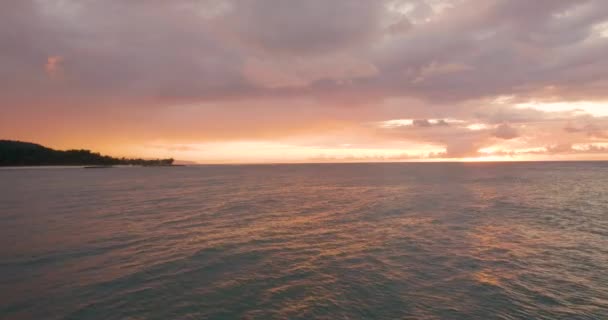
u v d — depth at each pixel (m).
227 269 13.62
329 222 23.66
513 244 17.12
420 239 18.31
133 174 129.38
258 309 10.15
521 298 10.78
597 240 17.88
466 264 14.02
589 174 90.75
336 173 124.00
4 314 9.84
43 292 11.36
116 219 25.11
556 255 15.24
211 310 10.09
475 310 9.98
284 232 20.45
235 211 29.28
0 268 13.73
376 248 16.59
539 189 47.59
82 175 115.88
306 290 11.49
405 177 83.19
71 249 16.53
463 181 65.50
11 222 23.92
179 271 13.38
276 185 63.91
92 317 9.67
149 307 10.28
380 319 9.49
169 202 36.28
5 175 112.12
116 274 13.03
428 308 10.12
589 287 11.63
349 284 11.98
